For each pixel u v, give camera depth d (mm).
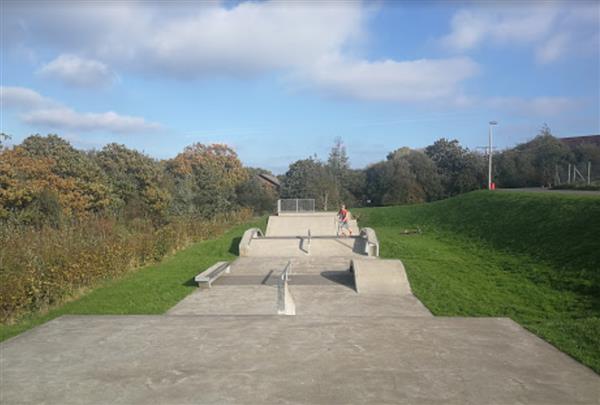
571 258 13344
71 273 11148
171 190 36719
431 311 9531
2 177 21203
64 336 6391
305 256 18359
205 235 24188
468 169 51750
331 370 4977
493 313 9281
